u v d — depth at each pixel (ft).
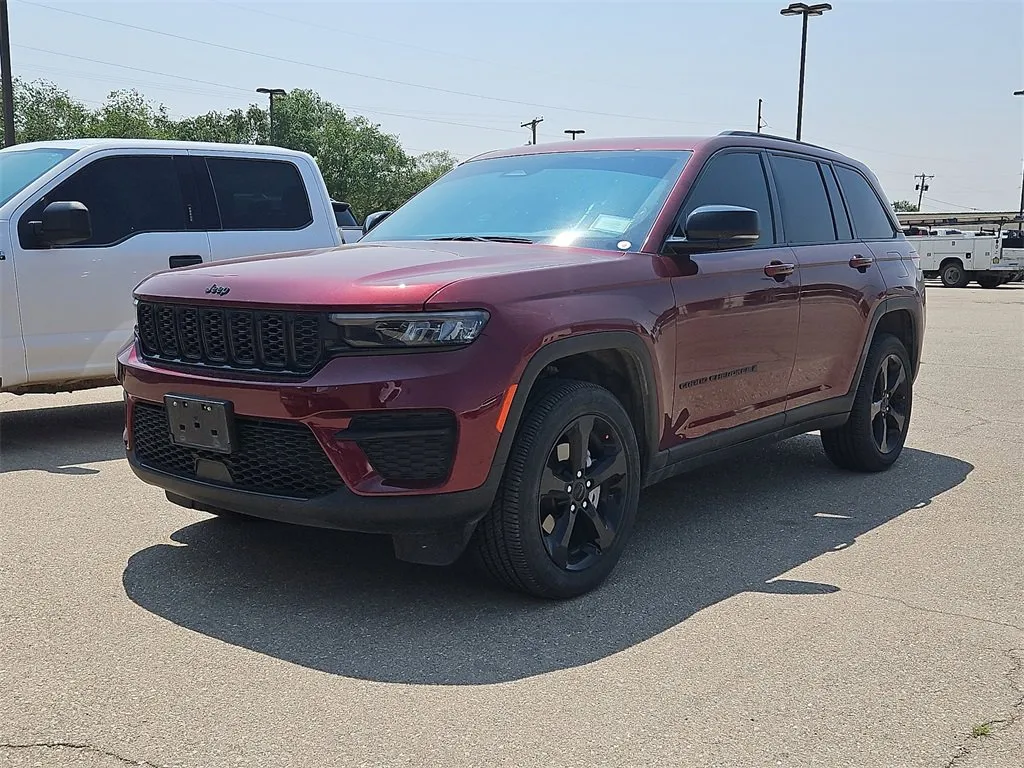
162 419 13.10
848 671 10.99
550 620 12.35
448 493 11.50
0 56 74.54
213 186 24.89
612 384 14.23
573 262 13.29
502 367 11.64
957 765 9.04
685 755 9.15
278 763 8.91
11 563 14.16
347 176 249.55
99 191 22.98
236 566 14.11
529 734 9.50
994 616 12.71
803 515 17.35
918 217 203.41
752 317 15.89
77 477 19.30
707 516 17.21
